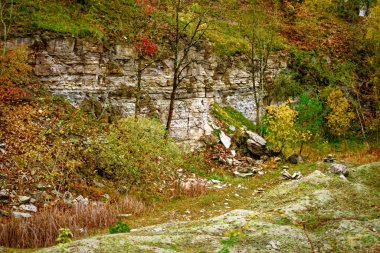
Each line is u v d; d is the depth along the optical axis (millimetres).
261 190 21438
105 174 20375
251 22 38719
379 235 10141
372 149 32344
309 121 35000
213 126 29062
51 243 12844
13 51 22172
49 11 25766
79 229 14016
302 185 15453
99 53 25141
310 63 39188
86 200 17750
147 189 20531
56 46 23938
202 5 38875
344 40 43969
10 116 20484
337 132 35188
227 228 11094
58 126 21406
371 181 19875
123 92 25469
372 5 46750
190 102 28234
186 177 23219
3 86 21438
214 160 26266
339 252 9617
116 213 16594
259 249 9523
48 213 14781
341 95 35406
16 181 17469
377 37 38875
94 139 21609
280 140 28266
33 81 22984
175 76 24219
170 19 30875
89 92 24281
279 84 35750
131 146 19688
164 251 9102
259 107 34469
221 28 36469
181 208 18297
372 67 41188
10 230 12789
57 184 18406
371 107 38938
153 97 26766
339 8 50938
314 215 12008
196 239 10117
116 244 9266
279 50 38031
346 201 13453
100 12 27984
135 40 27016
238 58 34219
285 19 44812
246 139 28812
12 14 24172
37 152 19312
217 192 21094
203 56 30734
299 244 9938
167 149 20453
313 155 30375
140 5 29609
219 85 32469
